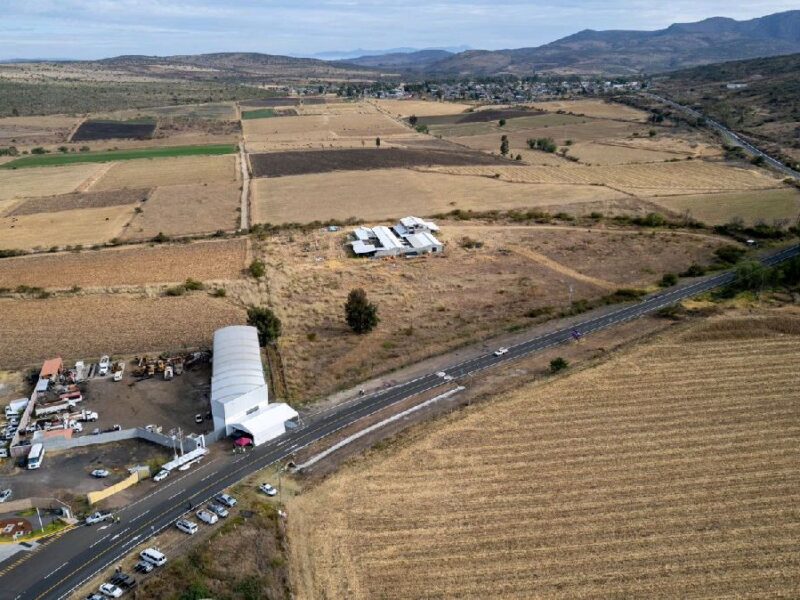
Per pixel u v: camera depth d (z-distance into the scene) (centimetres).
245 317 10831
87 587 5316
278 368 9150
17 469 7081
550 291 11675
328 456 7062
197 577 5359
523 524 5916
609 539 5703
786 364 8650
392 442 7256
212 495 6469
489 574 5356
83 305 11362
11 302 11494
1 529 6100
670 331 9656
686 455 6850
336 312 11000
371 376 8875
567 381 8425
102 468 7044
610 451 6962
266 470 6862
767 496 6200
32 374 9088
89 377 9000
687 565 5391
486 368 8962
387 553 5631
